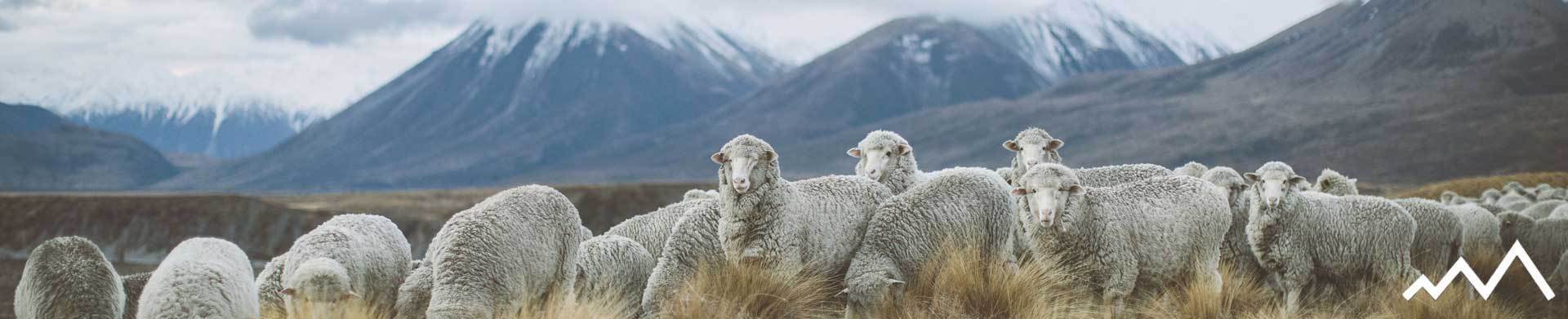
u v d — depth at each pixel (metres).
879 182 12.74
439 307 9.62
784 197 10.78
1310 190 16.78
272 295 11.34
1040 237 11.78
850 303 10.36
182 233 80.06
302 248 10.69
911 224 10.88
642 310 11.28
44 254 9.74
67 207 82.19
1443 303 12.64
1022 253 12.23
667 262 11.05
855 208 11.52
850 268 10.69
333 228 11.05
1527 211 21.56
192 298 9.20
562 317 9.70
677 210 13.24
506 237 10.06
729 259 10.75
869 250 10.80
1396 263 13.27
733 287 10.27
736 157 10.53
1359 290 13.31
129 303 10.91
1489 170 190.62
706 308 9.98
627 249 11.62
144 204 84.25
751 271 10.40
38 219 80.69
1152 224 11.91
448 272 9.84
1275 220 13.32
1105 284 11.67
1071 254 11.73
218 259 9.79
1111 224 11.60
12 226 81.38
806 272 10.84
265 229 82.06
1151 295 12.06
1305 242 13.38
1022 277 10.86
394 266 11.51
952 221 11.05
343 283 9.57
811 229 10.97
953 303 10.45
